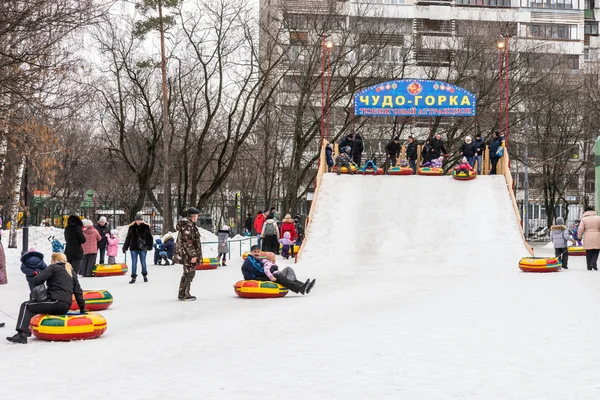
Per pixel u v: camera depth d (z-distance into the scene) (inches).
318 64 2145.7
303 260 1154.7
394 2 3152.1
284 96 2393.0
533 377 325.4
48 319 466.0
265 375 338.6
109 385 325.4
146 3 1755.7
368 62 2198.6
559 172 2610.7
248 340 446.6
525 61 2292.1
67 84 910.4
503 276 892.0
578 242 1540.4
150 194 2132.1
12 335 496.1
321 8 2212.1
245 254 1289.4
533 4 3341.5
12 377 351.3
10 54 796.6
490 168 1578.5
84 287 825.5
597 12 3730.3
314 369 350.9
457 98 1588.3
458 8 3206.2
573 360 362.0
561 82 2420.0
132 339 461.7
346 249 1182.3
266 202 2266.2
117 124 2385.6
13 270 1074.1
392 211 1302.9
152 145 2095.2
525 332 449.1
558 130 2546.8
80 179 2748.5
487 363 358.3
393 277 903.1
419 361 366.0
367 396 294.5
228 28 2041.1
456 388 306.5
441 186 1386.6
